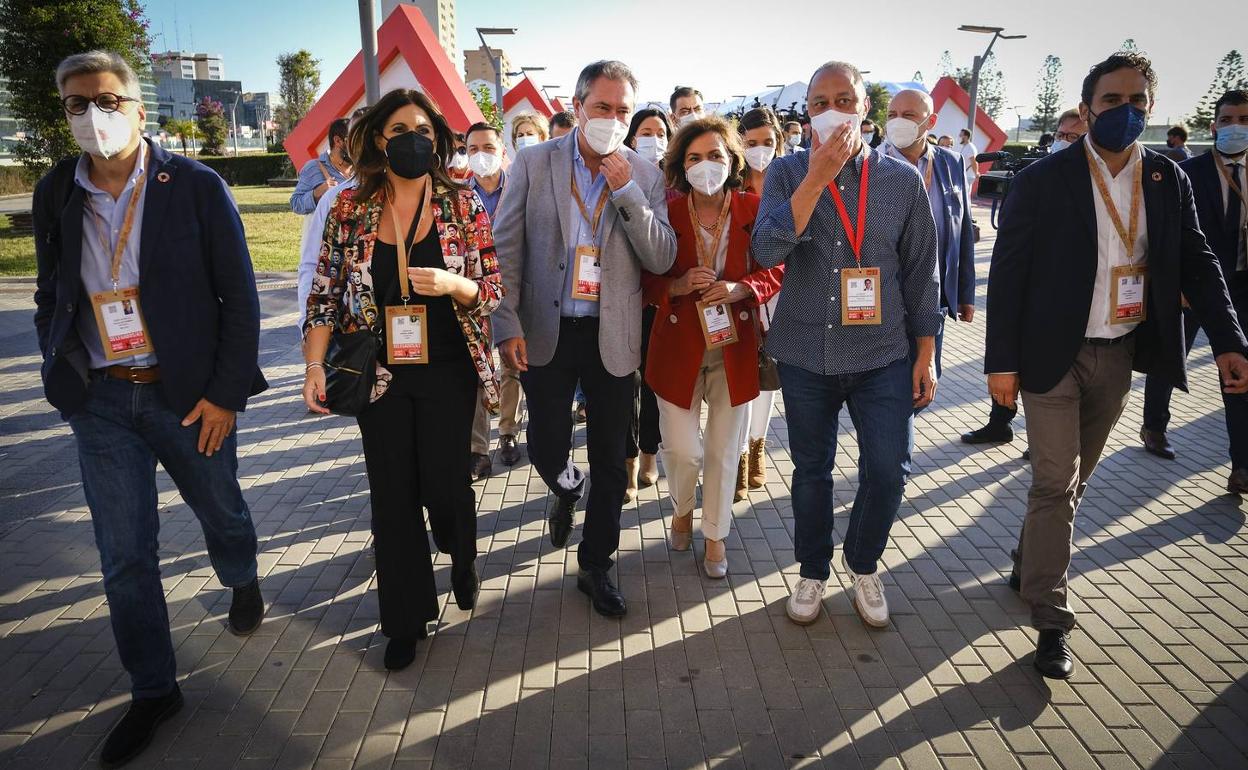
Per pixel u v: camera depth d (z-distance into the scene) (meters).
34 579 3.61
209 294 2.62
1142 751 2.53
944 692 2.82
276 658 3.00
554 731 2.62
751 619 3.28
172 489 4.55
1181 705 2.74
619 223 3.11
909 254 3.02
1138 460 4.96
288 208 26.66
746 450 4.37
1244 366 2.97
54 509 4.36
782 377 3.16
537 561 3.75
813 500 3.18
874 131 7.87
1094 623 3.23
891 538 3.99
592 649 3.06
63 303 2.46
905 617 3.30
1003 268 2.95
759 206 3.19
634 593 3.48
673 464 3.59
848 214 2.96
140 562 2.55
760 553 3.85
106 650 3.07
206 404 2.63
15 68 17.00
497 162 5.00
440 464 2.84
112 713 2.71
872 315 2.94
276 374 7.24
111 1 17.30
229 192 2.69
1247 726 2.63
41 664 2.98
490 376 2.78
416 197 2.71
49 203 2.54
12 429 5.71
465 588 3.18
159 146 2.61
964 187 4.64
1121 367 2.95
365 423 2.76
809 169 2.76
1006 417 5.30
